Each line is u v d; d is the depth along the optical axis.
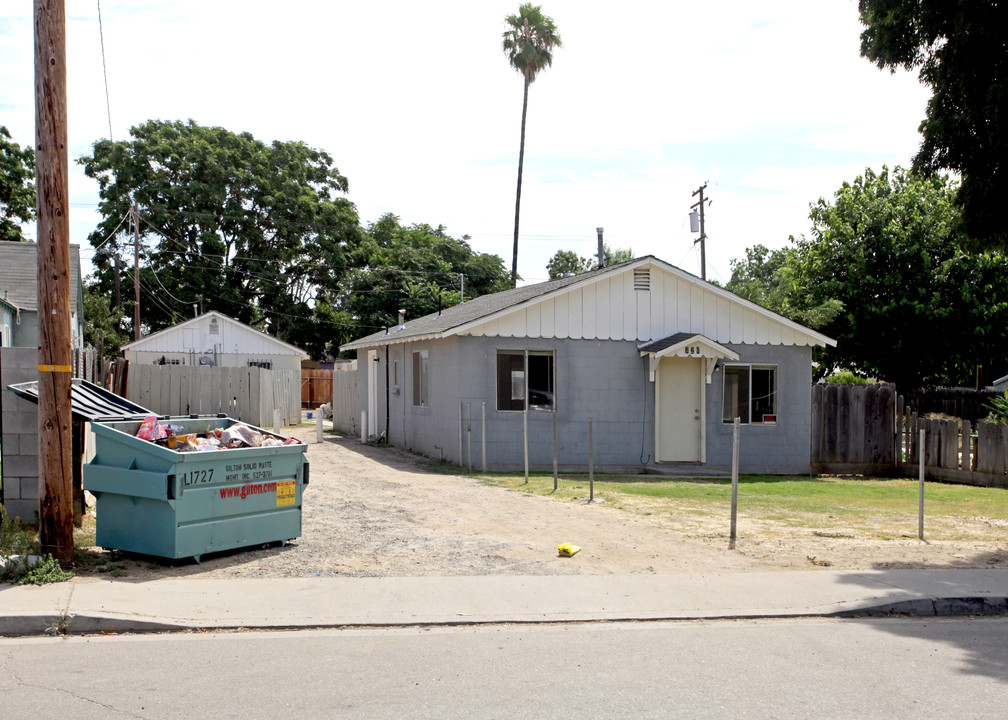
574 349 18.38
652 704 5.34
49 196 8.01
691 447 19.14
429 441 20.00
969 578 8.84
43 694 5.34
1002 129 11.66
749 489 16.23
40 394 8.06
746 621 7.45
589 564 9.20
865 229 31.20
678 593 8.09
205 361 39.50
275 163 52.72
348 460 18.89
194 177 49.25
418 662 6.11
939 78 12.53
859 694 5.59
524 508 12.53
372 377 25.38
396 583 8.20
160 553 8.45
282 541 9.53
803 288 32.47
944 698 5.54
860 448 20.48
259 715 5.04
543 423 18.12
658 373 18.92
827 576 8.84
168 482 8.33
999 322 30.19
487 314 17.70
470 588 8.09
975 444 18.47
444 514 11.87
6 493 9.62
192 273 48.19
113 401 11.68
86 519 10.67
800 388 19.81
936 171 13.09
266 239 52.50
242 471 9.03
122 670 5.83
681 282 19.06
